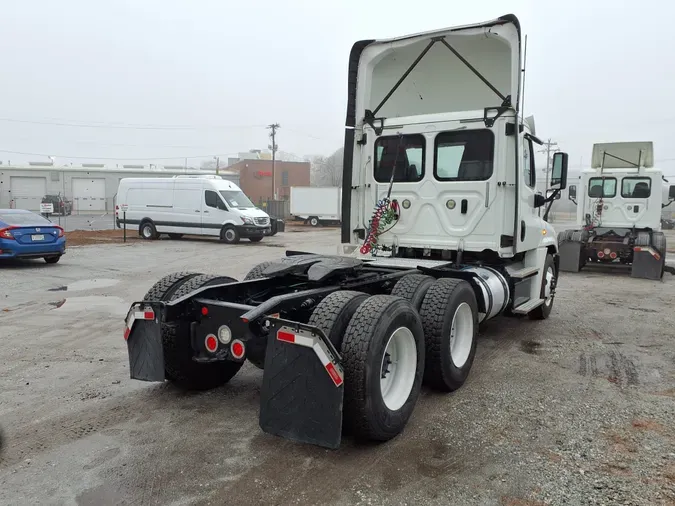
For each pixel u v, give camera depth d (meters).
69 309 8.36
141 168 62.59
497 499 3.16
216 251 17.84
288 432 3.49
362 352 3.60
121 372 5.40
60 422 4.19
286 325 3.50
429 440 3.96
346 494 3.20
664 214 50.34
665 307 9.30
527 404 4.68
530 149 6.79
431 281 5.13
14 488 3.22
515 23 5.77
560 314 8.65
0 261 13.92
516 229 6.07
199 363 4.63
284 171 74.75
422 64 6.75
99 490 3.21
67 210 48.94
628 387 5.14
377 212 6.53
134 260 14.96
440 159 6.35
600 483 3.34
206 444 3.84
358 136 6.87
